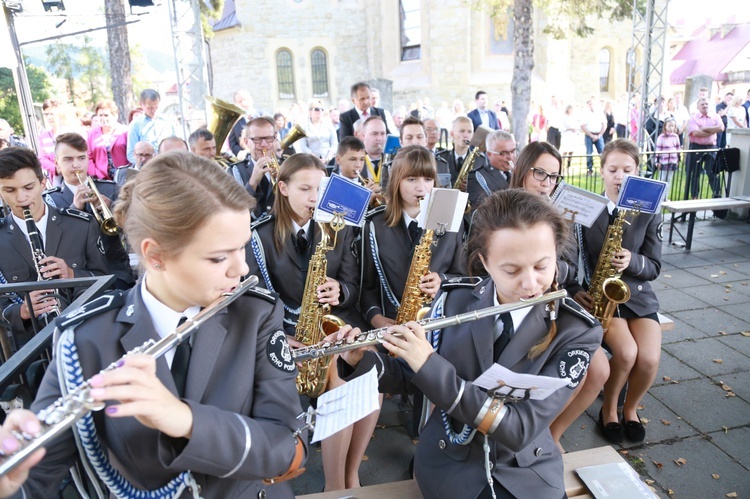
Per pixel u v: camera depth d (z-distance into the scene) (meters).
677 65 32.16
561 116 15.88
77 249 3.35
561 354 1.71
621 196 3.08
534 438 1.64
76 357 1.20
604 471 2.18
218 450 1.14
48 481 1.21
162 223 1.13
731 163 7.93
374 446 3.35
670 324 3.54
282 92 23.61
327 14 22.92
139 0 10.88
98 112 7.96
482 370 1.75
